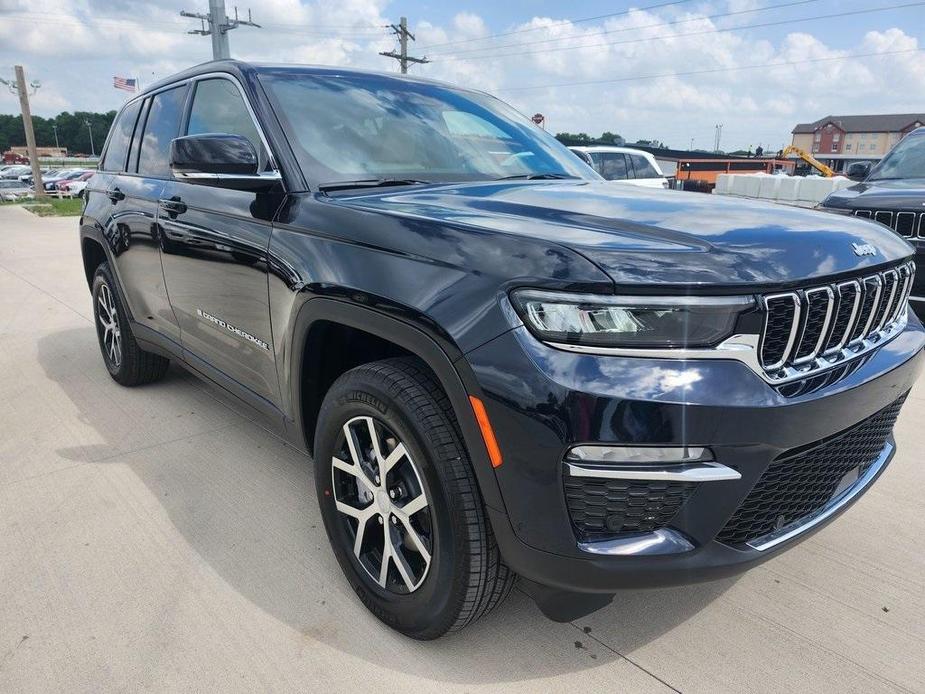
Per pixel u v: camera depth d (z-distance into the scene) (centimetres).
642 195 237
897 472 315
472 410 167
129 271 362
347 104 280
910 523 273
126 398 402
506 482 166
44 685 187
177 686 188
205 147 242
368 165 258
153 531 261
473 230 180
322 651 201
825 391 173
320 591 228
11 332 567
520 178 283
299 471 311
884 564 247
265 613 217
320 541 256
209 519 270
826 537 264
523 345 160
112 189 381
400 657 200
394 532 202
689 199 228
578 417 155
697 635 211
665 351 158
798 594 231
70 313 643
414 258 186
